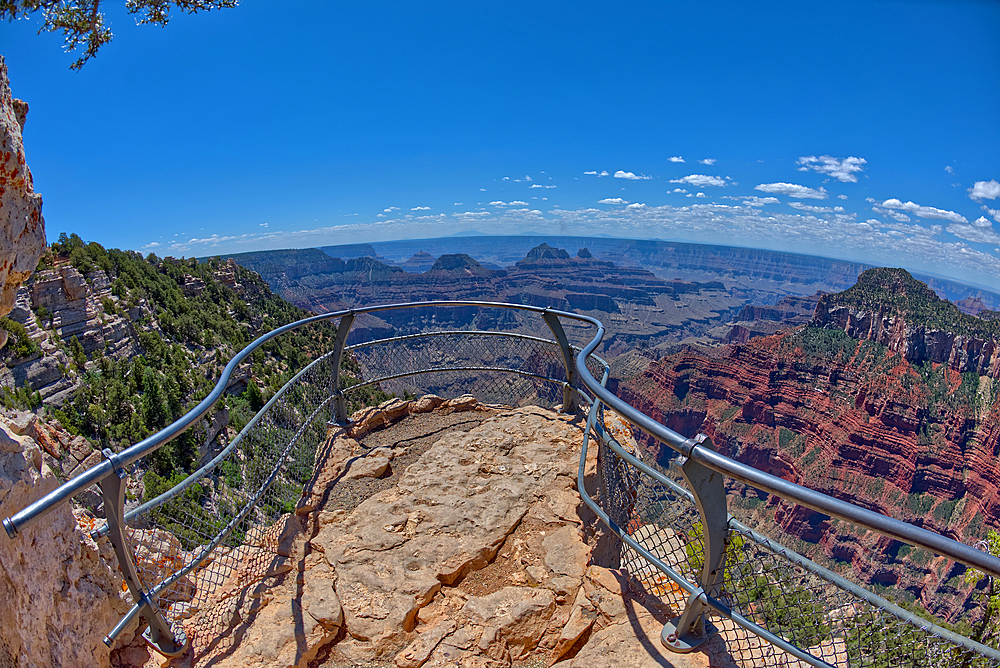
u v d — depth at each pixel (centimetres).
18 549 226
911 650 216
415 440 539
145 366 4331
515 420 554
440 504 425
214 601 331
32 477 252
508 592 339
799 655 228
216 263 8294
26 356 3538
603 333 445
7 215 271
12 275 286
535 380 616
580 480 387
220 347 5816
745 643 278
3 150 264
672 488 279
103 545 303
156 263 6794
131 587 272
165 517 307
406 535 391
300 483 459
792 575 244
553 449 499
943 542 166
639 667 270
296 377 468
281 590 341
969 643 187
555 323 546
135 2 481
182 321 5603
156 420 3547
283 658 292
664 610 314
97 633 270
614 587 334
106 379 3831
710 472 239
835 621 234
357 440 533
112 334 4588
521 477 459
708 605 260
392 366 598
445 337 623
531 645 307
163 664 286
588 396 477
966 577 366
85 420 3434
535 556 376
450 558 369
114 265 5628
